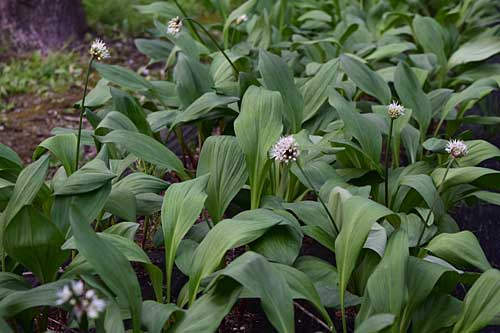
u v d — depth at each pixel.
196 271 2.11
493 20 5.14
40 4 6.94
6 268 2.34
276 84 3.13
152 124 3.32
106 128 3.15
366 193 2.61
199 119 3.29
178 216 2.29
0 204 2.52
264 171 2.55
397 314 1.93
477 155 3.04
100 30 7.50
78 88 6.03
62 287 1.92
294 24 5.31
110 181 2.40
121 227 2.37
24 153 4.78
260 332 2.52
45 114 5.48
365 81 3.37
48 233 2.09
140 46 4.56
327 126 3.23
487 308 1.97
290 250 2.26
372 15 5.15
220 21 7.68
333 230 2.44
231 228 2.13
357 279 2.37
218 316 1.89
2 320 1.81
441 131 4.34
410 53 4.84
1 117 5.40
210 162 2.64
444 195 2.90
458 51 4.24
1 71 6.33
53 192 2.57
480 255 2.25
